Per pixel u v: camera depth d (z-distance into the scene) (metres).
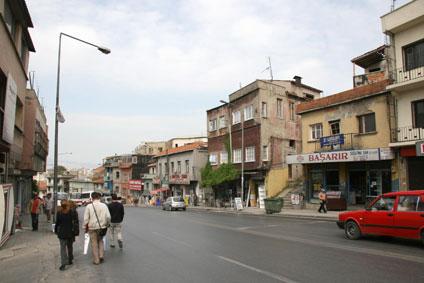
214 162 43.38
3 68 15.27
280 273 8.01
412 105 21.83
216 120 43.50
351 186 25.92
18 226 19.36
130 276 8.13
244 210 32.59
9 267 9.63
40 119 34.72
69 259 9.80
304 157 27.48
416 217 11.16
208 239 13.74
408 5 21.38
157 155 60.59
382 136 23.50
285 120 37.56
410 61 22.06
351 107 25.73
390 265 8.58
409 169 21.56
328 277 7.56
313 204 28.36
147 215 28.83
